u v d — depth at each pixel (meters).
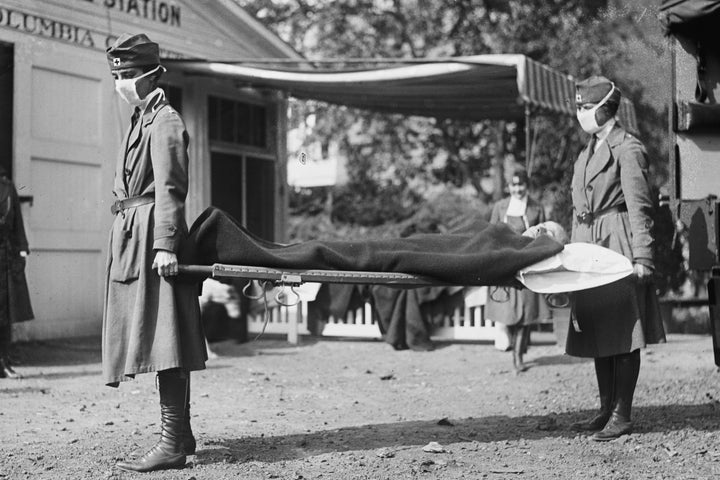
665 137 15.36
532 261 5.29
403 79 11.36
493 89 12.38
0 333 8.63
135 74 5.00
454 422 6.50
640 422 6.22
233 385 8.36
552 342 11.96
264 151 15.23
